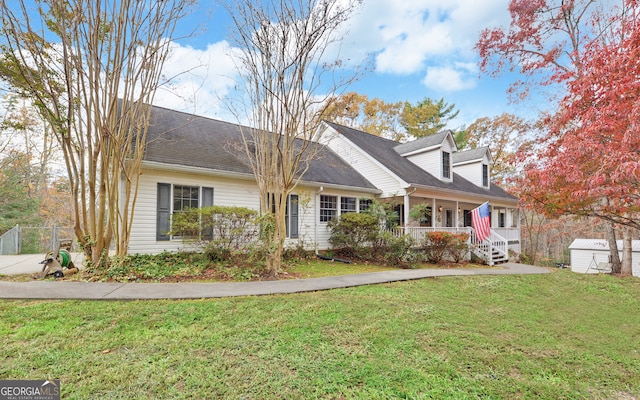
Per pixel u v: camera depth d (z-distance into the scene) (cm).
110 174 766
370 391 261
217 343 343
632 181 464
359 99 2378
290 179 818
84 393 246
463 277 816
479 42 1230
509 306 574
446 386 274
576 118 598
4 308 432
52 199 1959
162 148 905
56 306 446
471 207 1959
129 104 778
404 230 1178
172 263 788
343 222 1140
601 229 2145
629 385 298
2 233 1441
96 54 664
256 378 275
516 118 2422
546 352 367
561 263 2494
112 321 397
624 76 485
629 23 571
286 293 574
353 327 407
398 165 1470
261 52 764
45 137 1686
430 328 417
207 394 249
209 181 942
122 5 686
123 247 725
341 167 1432
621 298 696
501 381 290
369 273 821
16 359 294
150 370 281
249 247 819
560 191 591
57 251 655
